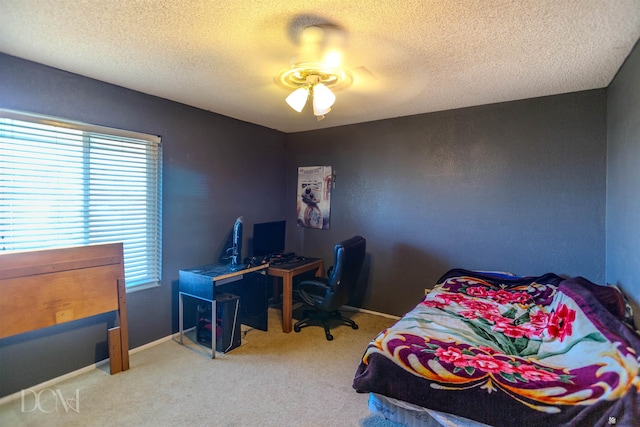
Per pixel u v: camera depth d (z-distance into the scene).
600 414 1.26
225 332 2.85
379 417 2.00
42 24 1.72
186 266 3.27
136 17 1.64
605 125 2.63
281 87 2.68
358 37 1.82
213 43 1.92
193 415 2.01
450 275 3.18
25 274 2.08
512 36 1.79
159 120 2.98
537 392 1.39
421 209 3.54
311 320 3.66
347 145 4.06
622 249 2.20
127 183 2.79
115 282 2.51
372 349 1.80
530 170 2.95
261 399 2.18
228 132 3.69
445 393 1.55
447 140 3.36
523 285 2.79
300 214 4.50
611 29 1.71
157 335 3.03
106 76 2.46
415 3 1.49
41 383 2.28
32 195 2.25
